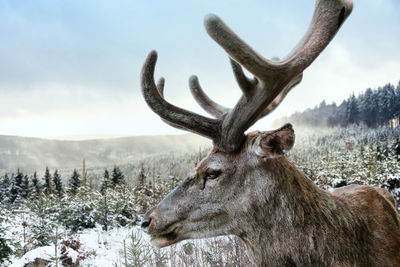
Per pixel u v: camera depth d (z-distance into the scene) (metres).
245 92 2.00
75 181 27.06
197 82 2.85
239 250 4.76
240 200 2.04
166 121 2.32
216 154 2.16
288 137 1.81
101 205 10.41
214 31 1.69
